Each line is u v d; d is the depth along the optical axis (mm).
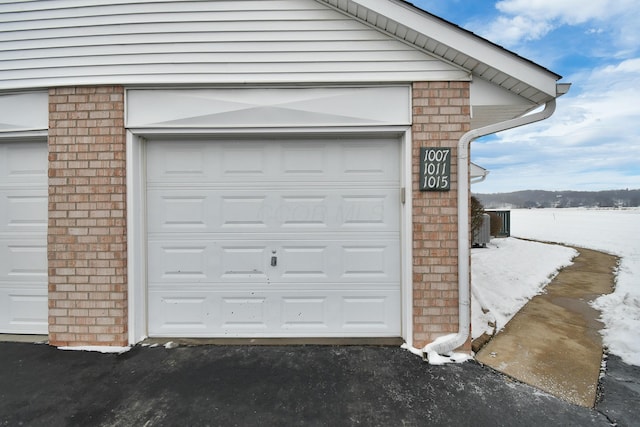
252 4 3240
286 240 3443
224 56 3232
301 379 2672
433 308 3186
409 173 3209
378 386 2580
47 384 2619
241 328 3426
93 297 3238
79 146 3248
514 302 4648
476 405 2361
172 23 3250
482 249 9719
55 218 3254
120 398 2445
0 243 3475
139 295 3324
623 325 3699
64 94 3273
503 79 3105
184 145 3430
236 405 2363
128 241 3260
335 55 3215
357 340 3367
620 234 14836
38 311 3473
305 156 3434
